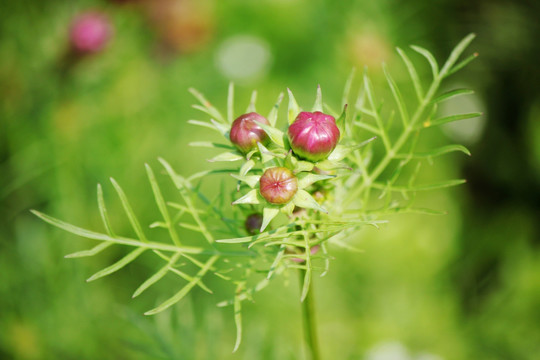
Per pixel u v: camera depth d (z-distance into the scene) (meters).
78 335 0.47
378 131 0.30
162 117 0.57
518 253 0.58
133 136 0.56
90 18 0.51
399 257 0.53
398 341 0.51
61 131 0.53
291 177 0.27
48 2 0.55
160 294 0.50
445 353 0.51
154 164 0.55
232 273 0.51
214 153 0.56
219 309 0.49
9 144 0.53
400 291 0.53
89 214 0.53
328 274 0.53
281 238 0.29
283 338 0.47
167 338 0.36
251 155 0.28
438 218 0.56
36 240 0.50
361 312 0.52
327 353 0.50
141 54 0.58
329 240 0.30
